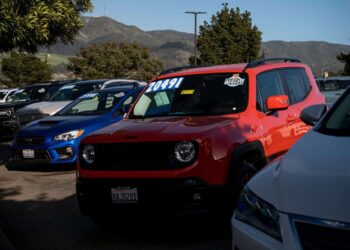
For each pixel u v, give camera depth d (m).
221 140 5.66
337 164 3.33
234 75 6.91
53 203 8.13
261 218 3.40
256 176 3.77
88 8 8.61
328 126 4.12
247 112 6.42
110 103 11.50
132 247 5.78
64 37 8.53
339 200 3.00
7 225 6.97
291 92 7.54
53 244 6.07
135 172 5.63
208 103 6.69
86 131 10.64
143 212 5.64
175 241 5.86
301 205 3.11
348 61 39.25
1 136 17.69
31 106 15.20
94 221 6.38
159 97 7.16
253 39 59.09
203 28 59.22
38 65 51.31
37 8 7.16
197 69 7.43
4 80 50.59
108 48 62.19
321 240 2.95
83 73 60.44
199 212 5.44
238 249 3.56
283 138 6.86
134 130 5.96
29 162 10.81
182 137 5.51
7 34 7.06
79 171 6.11
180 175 5.44
